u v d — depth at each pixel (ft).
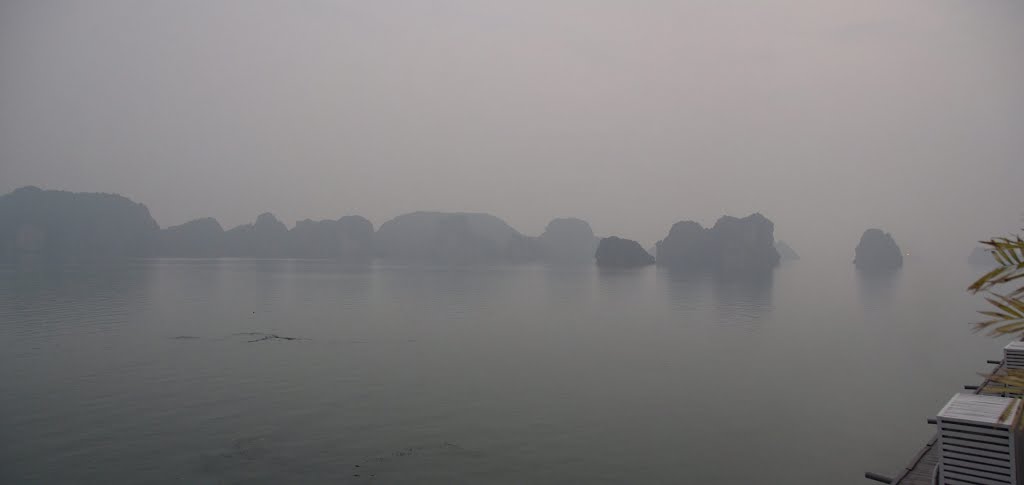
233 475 66.54
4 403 93.61
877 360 142.31
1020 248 17.17
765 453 76.89
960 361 142.10
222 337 162.61
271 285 395.96
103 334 163.63
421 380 114.83
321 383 110.83
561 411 94.48
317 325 193.06
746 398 104.12
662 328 198.49
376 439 79.56
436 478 67.10
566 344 161.99
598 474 69.26
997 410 44.75
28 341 150.92
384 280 492.13
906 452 77.92
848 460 74.90
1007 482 41.14
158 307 235.20
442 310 250.37
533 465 71.61
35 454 71.92
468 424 86.89
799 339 176.04
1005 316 17.16
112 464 69.05
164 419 86.43
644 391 108.27
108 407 92.02
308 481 65.46
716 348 157.58
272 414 89.86
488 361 135.44
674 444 79.66
